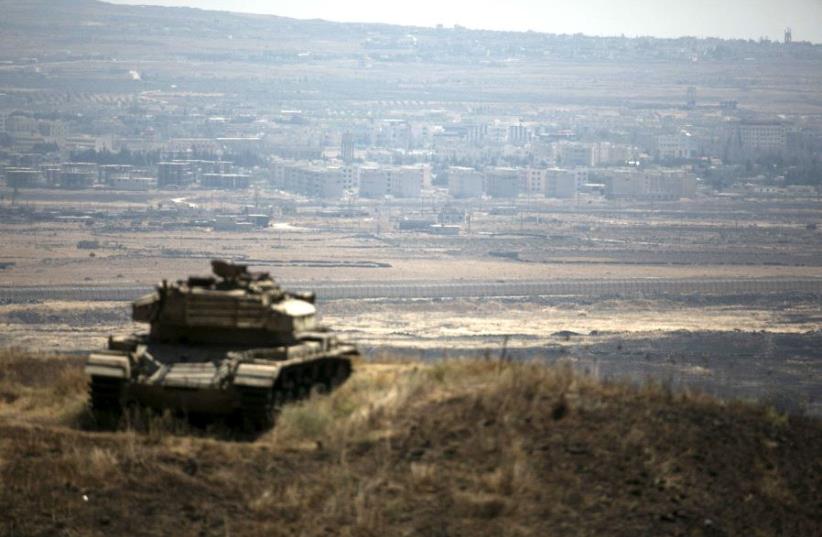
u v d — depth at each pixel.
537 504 92.88
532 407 104.19
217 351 110.00
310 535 88.38
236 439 101.88
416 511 91.19
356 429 100.62
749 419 109.44
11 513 89.25
